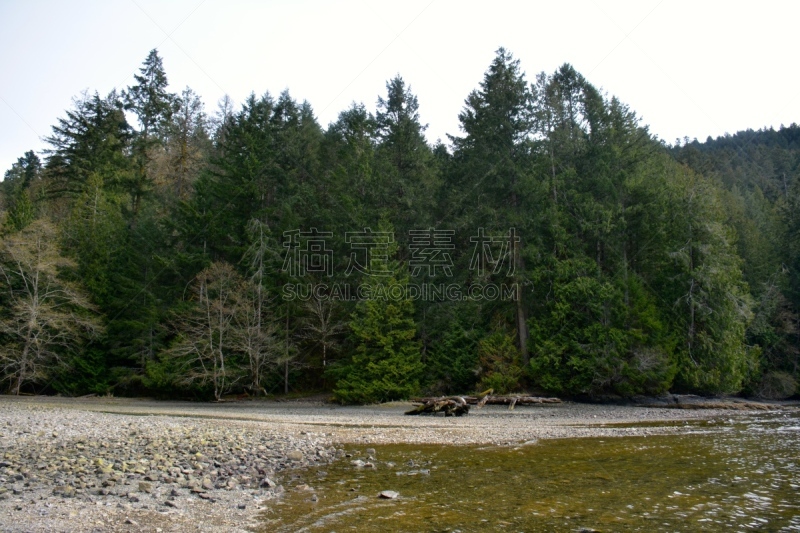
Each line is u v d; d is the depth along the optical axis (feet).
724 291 96.02
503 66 115.34
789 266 120.47
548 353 97.14
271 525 22.72
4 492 26.55
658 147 129.80
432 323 109.19
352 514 24.44
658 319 96.78
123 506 24.73
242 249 113.29
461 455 40.78
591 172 110.93
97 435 45.19
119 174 147.74
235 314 104.99
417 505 26.05
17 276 113.39
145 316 114.93
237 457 38.29
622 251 102.89
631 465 35.99
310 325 108.99
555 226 101.09
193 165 161.27
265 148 124.47
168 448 39.91
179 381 104.42
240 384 110.73
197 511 24.68
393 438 50.11
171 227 119.14
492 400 88.94
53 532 20.54
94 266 122.01
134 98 164.55
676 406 88.74
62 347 116.78
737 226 128.77
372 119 150.41
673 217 101.45
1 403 87.97
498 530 21.93
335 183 124.98
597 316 97.35
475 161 113.70
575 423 64.03
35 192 162.91
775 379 107.04
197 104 196.85
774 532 21.54
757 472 33.37
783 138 298.76
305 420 67.56
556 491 28.81
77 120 158.61
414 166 128.36
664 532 21.54
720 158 239.71
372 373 98.37
